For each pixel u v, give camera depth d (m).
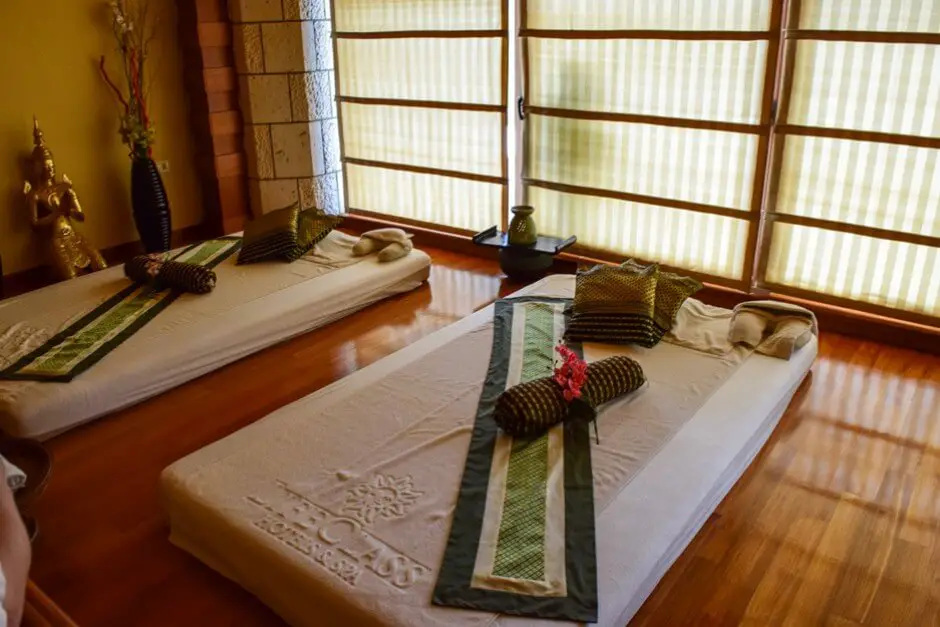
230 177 5.59
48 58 4.75
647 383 2.90
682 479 2.35
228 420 3.14
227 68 5.35
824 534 2.42
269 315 3.72
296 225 4.51
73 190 5.00
